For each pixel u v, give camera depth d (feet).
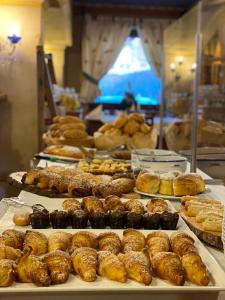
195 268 2.60
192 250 2.87
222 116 10.32
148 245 3.05
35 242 2.97
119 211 3.60
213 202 4.12
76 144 8.18
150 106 27.22
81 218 3.51
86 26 27.86
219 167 6.27
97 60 28.19
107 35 28.19
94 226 3.54
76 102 17.67
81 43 28.09
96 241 3.06
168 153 5.88
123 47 28.58
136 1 26.96
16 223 3.58
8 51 11.44
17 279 2.56
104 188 4.54
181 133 8.23
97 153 7.70
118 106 28.50
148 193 4.72
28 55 11.49
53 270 2.58
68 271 2.62
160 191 4.76
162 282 2.60
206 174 6.13
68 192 4.65
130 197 4.60
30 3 11.23
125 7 27.94
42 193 4.68
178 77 15.14
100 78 28.35
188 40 13.51
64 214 3.53
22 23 11.35
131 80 29.19
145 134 8.24
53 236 3.08
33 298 2.47
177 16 28.32
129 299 2.53
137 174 5.34
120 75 29.17
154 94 29.89
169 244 3.04
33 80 11.59
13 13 11.30
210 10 11.43
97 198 4.15
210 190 5.04
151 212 3.86
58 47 19.86
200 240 3.42
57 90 15.90
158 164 5.33
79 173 5.40
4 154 11.85
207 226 3.43
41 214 3.54
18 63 11.52
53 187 4.70
